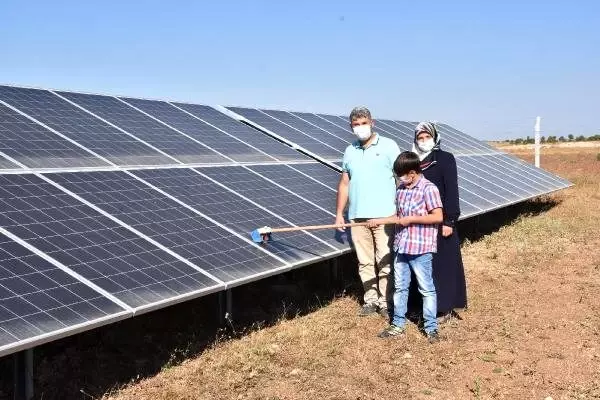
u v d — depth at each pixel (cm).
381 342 735
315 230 862
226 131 1158
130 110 1036
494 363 674
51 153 759
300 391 601
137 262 611
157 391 596
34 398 573
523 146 7281
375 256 827
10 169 679
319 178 1093
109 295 546
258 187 924
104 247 610
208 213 772
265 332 755
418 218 720
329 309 863
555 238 1351
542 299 913
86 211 657
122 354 693
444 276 794
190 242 689
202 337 747
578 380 626
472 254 1216
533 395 592
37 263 544
